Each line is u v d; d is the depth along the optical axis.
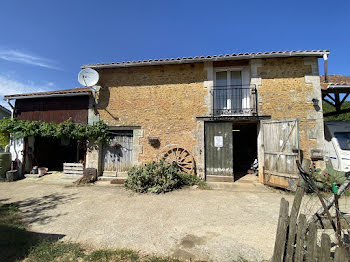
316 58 6.08
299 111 6.00
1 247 2.61
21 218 3.67
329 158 5.80
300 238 1.64
